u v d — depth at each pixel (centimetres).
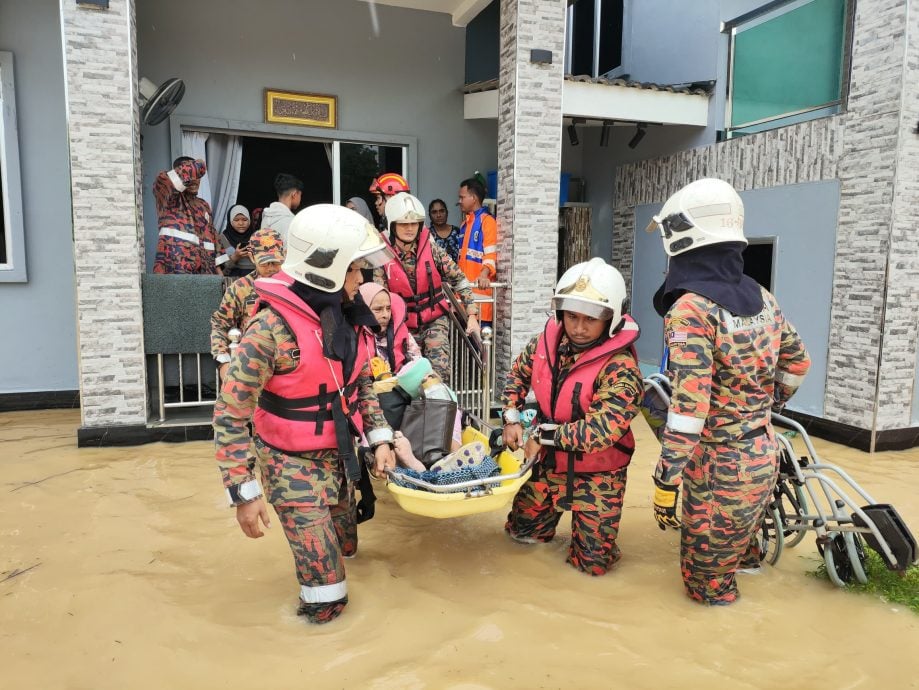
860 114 577
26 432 610
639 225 866
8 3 667
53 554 358
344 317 287
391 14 810
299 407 273
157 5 725
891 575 333
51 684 248
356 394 298
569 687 249
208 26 745
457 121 852
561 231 960
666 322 291
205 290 575
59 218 702
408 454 334
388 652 270
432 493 301
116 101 537
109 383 559
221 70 754
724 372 287
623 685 251
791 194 647
